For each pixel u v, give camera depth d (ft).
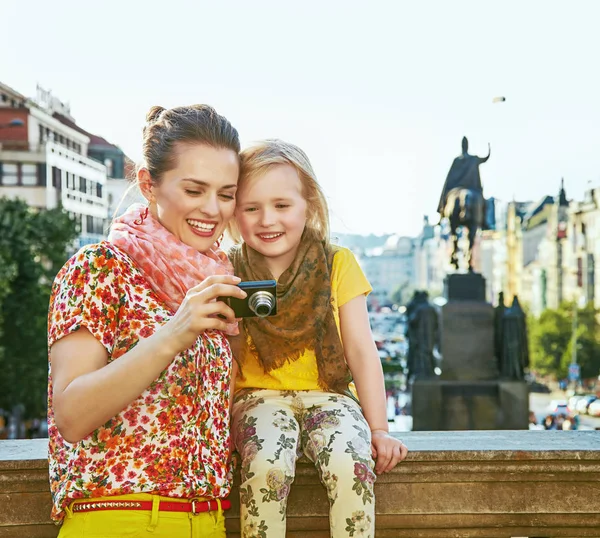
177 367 6.37
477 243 392.68
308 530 8.25
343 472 7.41
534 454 8.21
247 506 7.45
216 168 6.74
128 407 6.23
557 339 215.72
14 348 108.17
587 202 271.28
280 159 8.09
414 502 8.33
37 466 7.91
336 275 8.50
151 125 6.94
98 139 257.14
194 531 6.33
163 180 6.79
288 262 8.46
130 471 6.18
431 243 529.45
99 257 6.30
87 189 226.99
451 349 62.95
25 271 109.91
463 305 63.00
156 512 6.15
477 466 8.26
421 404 62.28
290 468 7.48
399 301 579.48
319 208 8.42
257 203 8.05
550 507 8.37
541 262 323.98
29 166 192.54
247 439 7.66
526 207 370.73
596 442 8.63
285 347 8.16
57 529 8.02
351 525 7.38
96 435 6.18
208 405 6.64
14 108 196.65
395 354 273.33
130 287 6.37
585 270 270.46
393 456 7.98
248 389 8.43
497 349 63.05
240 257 8.42
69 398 5.87
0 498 7.96
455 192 65.57
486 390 62.23
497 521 8.38
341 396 8.27
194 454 6.43
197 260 6.66
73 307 6.15
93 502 6.14
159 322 6.37
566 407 130.82
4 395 107.04
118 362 5.89
